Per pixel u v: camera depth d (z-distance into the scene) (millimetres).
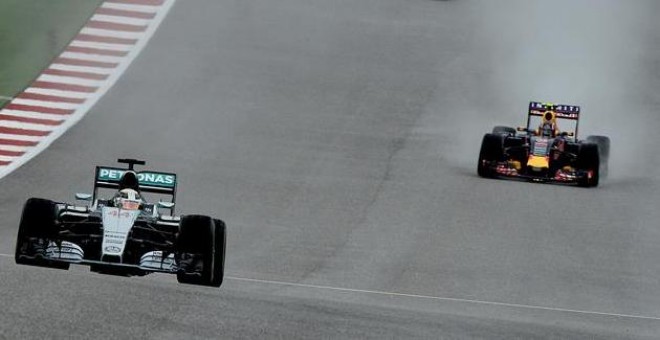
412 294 72625
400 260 81688
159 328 48375
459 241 87812
